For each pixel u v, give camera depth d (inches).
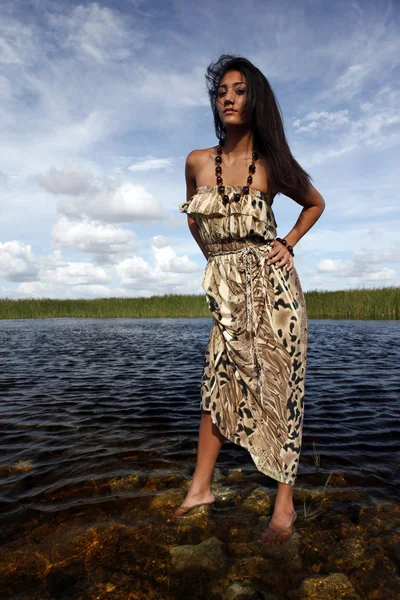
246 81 79.4
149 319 830.5
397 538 71.2
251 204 78.2
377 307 713.0
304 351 81.7
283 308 79.3
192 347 340.2
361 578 62.2
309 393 171.5
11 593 58.4
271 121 79.1
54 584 60.2
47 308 977.5
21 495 86.3
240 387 80.4
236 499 84.7
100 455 106.7
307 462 102.3
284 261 80.3
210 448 83.6
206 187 82.0
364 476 94.2
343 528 74.2
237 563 65.2
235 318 80.5
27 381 204.7
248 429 79.8
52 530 73.4
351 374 210.5
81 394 175.5
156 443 115.2
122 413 145.5
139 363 257.0
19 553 66.9
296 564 65.2
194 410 148.5
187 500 81.0
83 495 86.0
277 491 84.0
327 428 126.9
